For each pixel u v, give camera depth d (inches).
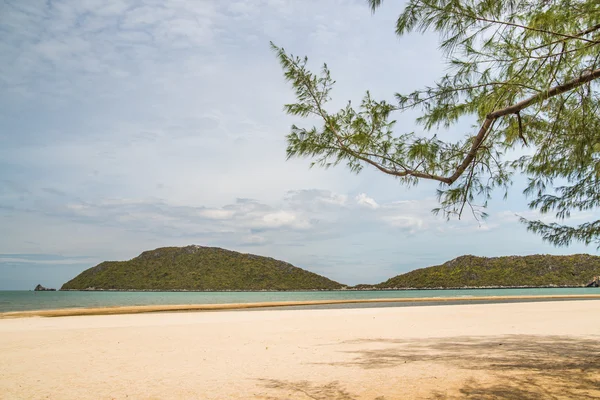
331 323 700.7
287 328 618.5
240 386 240.2
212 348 413.4
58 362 335.6
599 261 6028.5
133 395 223.0
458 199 214.2
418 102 197.3
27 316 1053.2
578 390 205.5
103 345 440.5
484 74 184.9
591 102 171.8
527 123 201.0
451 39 169.8
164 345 437.7
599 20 153.5
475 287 6378.0
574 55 159.2
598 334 477.7
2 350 408.5
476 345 397.1
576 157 190.2
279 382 248.7
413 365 291.7
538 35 161.6
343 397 207.6
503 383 224.1
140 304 1994.3
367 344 426.9
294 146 206.5
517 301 1736.0
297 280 6875.0
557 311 927.7
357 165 212.7
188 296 3663.9
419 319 762.2
